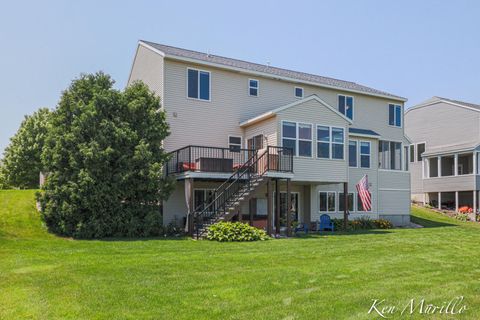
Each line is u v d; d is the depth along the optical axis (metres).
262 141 18.30
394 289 6.98
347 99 23.28
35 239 13.08
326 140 18.75
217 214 15.62
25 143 34.41
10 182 34.34
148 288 6.83
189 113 18.06
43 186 14.73
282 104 20.86
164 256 10.02
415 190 33.09
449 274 8.31
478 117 29.30
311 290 6.81
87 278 7.53
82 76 15.90
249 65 21.64
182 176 15.97
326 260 9.70
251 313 5.61
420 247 12.28
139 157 14.60
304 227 18.98
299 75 23.16
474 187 28.03
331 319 5.44
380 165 24.05
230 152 18.91
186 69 18.16
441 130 31.81
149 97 16.16
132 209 14.91
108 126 14.62
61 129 14.84
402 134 25.30
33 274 7.88
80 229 13.93
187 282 7.27
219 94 18.95
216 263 9.07
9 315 5.55
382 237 15.32
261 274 7.96
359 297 6.42
